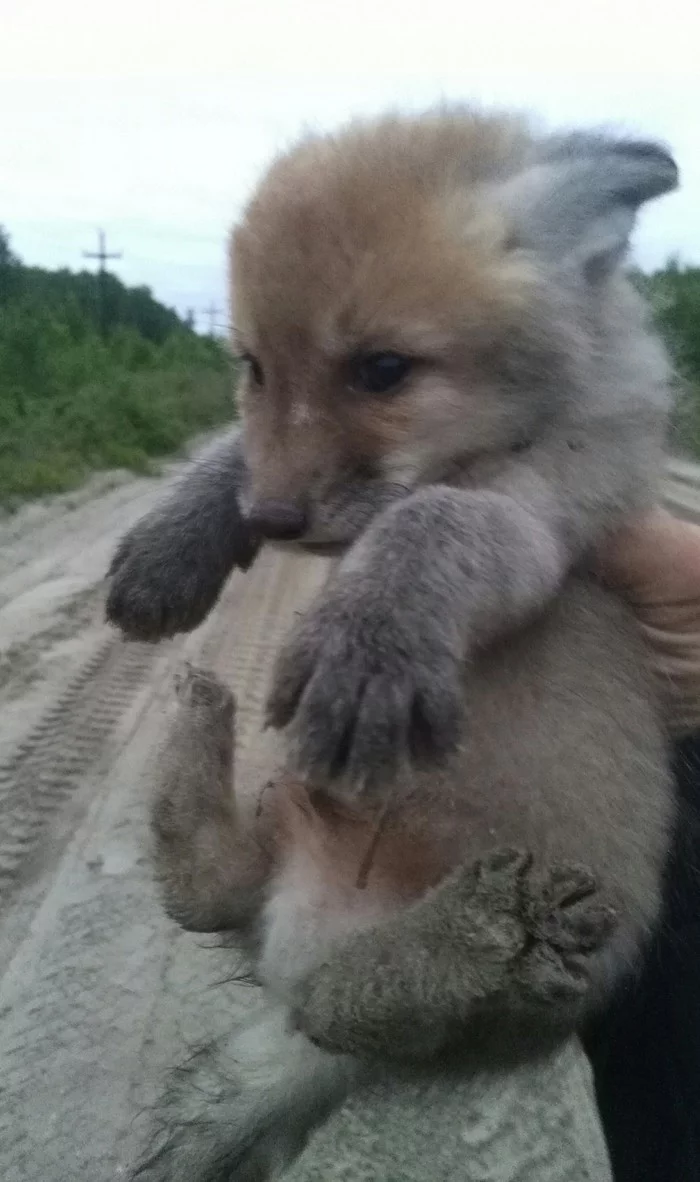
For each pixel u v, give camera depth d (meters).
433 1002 0.20
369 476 0.22
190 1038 0.31
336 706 0.18
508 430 0.22
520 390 0.22
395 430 0.21
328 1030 0.20
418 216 0.21
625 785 0.21
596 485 0.22
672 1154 0.23
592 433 0.22
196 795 0.23
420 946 0.20
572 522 0.22
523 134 0.24
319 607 0.19
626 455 0.23
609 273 0.23
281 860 0.23
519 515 0.21
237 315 0.23
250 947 0.24
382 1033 0.20
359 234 0.21
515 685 0.21
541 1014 0.20
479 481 0.22
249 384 0.23
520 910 0.19
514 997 0.19
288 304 0.21
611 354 0.23
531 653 0.21
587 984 0.20
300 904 0.22
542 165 0.23
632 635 0.23
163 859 0.23
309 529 0.22
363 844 0.21
